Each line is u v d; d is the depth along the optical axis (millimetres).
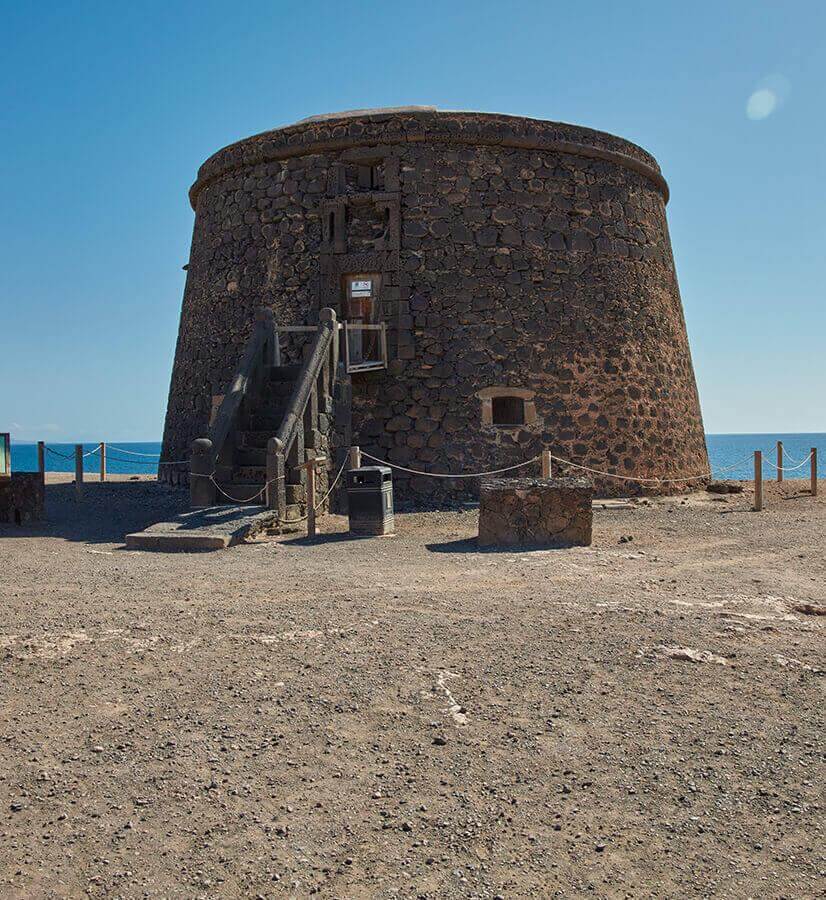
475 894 3186
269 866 3352
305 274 17328
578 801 3830
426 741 4430
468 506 15828
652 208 19219
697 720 4691
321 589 7906
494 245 16859
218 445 12695
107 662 5605
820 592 7711
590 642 6082
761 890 3186
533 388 16750
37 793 3877
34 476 13562
